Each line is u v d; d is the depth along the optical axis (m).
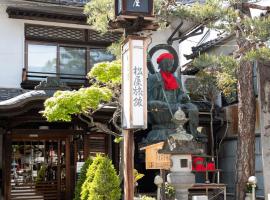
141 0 8.31
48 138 16.66
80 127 16.75
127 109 8.15
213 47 20.69
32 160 16.53
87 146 16.58
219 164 19.28
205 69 18.11
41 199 16.53
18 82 18.14
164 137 15.22
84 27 19.41
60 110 12.03
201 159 15.47
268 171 16.58
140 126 7.99
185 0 19.91
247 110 14.86
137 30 8.45
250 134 14.77
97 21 14.59
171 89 16.41
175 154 10.66
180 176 10.52
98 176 10.78
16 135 16.27
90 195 10.72
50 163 16.73
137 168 17.98
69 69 19.11
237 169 14.87
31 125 16.56
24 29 18.53
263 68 17.02
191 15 14.57
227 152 18.97
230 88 17.44
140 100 8.05
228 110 19.05
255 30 12.83
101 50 19.72
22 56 18.36
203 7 13.63
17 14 17.97
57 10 18.73
